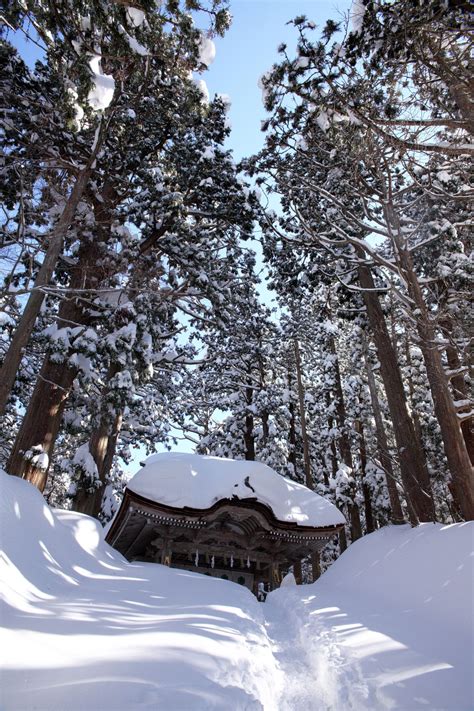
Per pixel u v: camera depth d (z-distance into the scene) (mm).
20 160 12203
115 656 3721
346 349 30594
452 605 6789
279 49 10562
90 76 9375
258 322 24969
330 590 11828
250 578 17250
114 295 14547
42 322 17094
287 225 17188
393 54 9453
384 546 11992
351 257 15617
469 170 11859
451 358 17172
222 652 4492
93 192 14578
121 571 9062
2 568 5176
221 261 17859
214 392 28953
